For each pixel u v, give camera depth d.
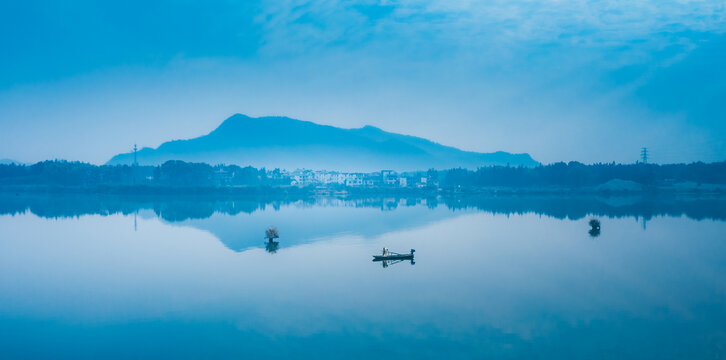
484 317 42.00
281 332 38.62
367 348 35.38
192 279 56.03
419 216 137.00
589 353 34.47
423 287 51.81
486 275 57.69
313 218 130.88
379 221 122.31
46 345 36.53
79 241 86.25
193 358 34.12
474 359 33.47
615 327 39.53
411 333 38.22
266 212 151.88
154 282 54.72
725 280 54.94
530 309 44.09
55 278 57.12
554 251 74.12
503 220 123.44
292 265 63.72
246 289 51.25
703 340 36.72
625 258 68.50
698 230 99.12
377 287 51.97
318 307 44.94
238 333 38.53
